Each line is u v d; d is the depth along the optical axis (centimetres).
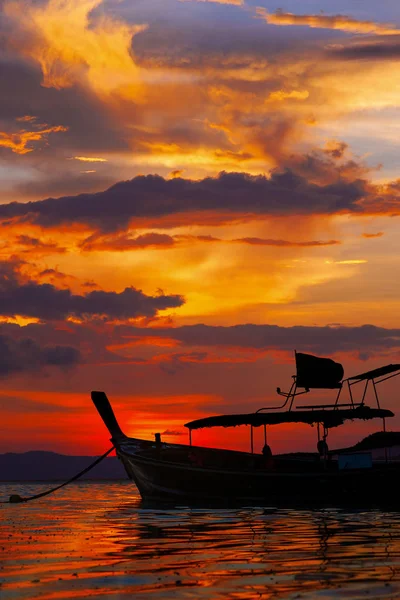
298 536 2669
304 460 4519
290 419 4275
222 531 2875
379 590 1686
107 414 5009
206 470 4303
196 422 4500
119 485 10562
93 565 2066
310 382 4297
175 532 2869
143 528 3047
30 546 2489
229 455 4559
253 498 4200
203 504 4338
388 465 4059
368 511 3781
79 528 3089
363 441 4288
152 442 4834
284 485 4144
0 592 1711
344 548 2339
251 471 4212
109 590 1725
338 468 4178
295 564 2038
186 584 1783
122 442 4922
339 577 1842
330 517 3431
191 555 2230
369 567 1978
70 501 5231
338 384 4306
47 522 3394
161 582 1811
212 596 1653
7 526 3212
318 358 4306
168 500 4491
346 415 4209
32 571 1981
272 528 2959
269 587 1736
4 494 6862
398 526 2981
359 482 4072
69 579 1861
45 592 1709
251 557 2175
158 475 4494
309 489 4122
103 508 4319
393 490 4041
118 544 2514
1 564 2098
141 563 2094
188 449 4712
